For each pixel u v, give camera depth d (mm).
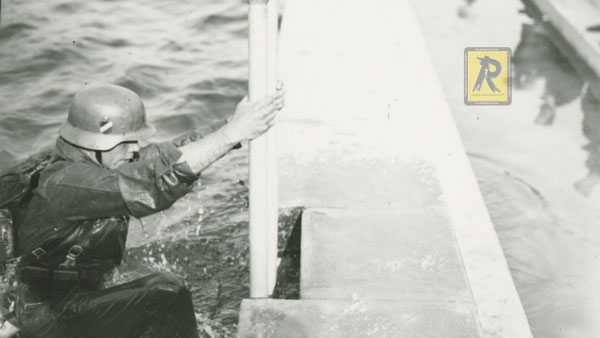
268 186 4848
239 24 11055
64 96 8891
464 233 5707
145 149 4953
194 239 6395
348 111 7312
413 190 6094
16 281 4676
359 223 5602
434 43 11305
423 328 4543
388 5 10141
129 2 11602
